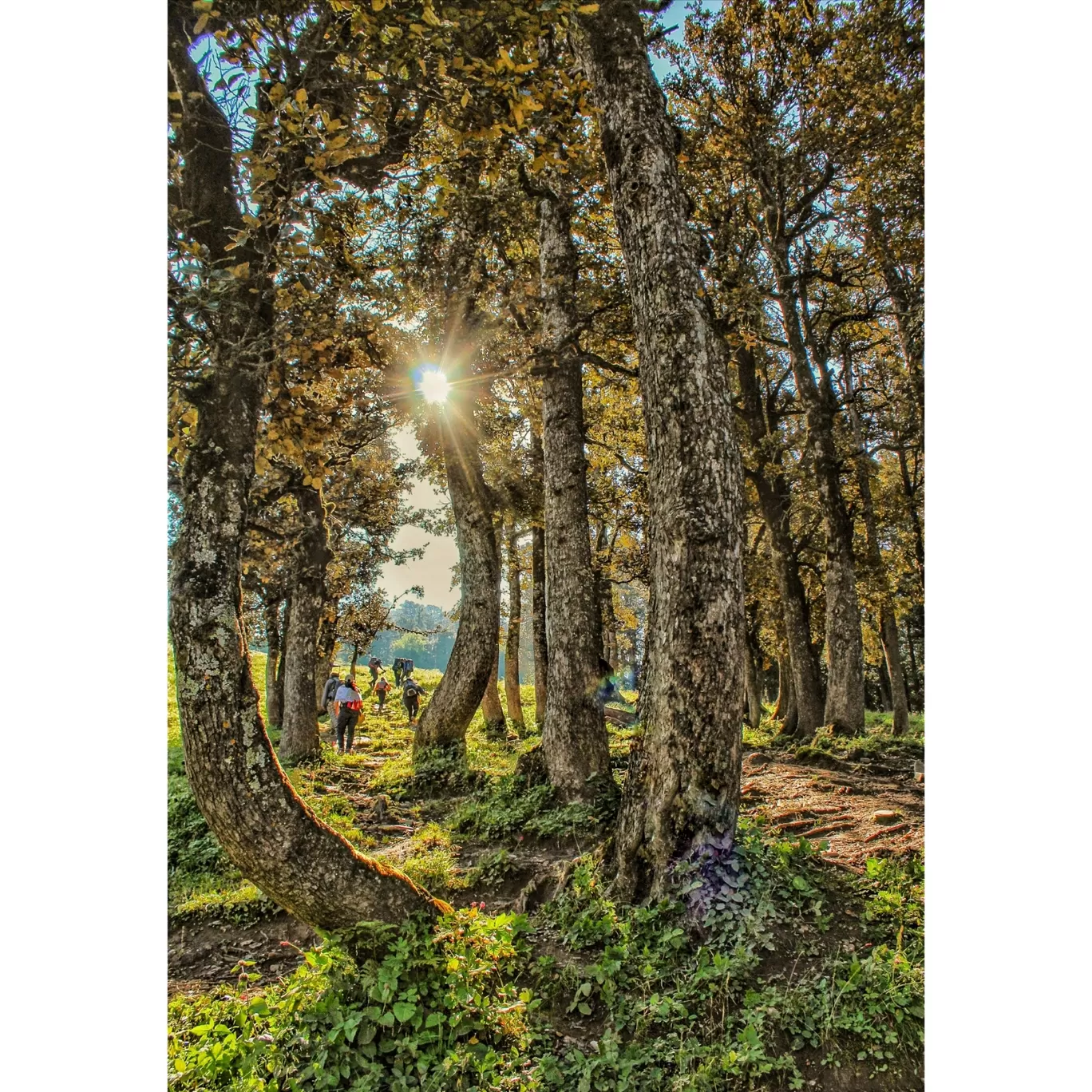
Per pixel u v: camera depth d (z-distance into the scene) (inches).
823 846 233.1
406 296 452.8
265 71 194.9
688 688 225.3
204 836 348.5
